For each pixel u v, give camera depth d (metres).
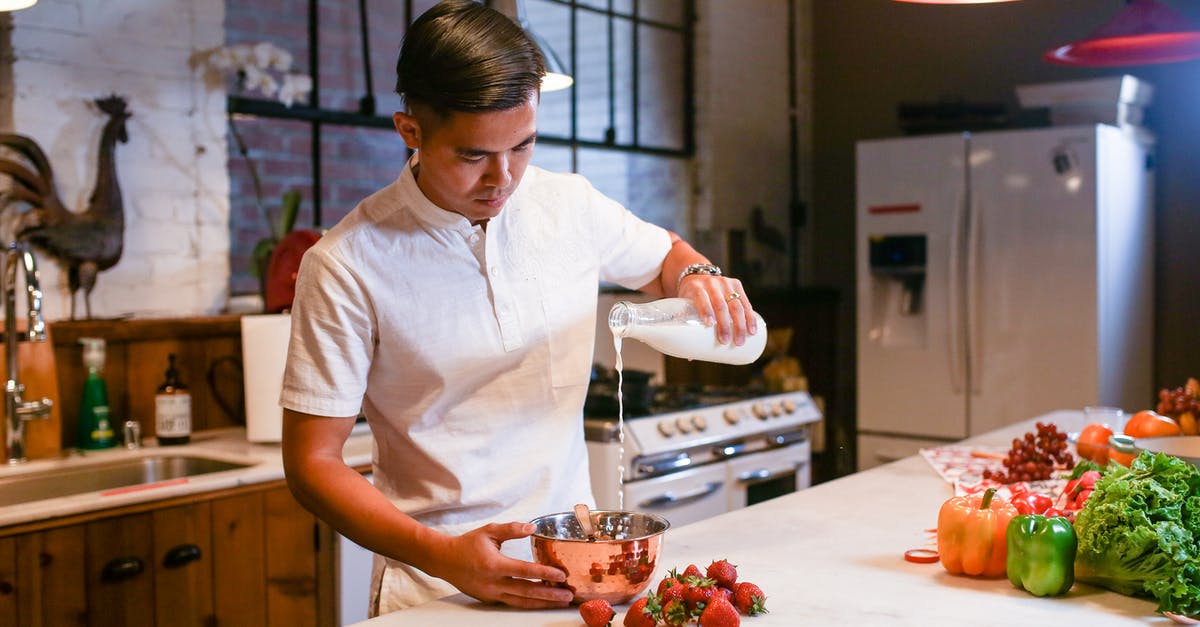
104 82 2.80
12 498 2.42
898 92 5.05
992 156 4.04
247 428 2.78
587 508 1.36
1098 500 1.33
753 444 3.47
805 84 5.28
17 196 2.62
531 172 1.58
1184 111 4.33
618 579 1.25
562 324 1.54
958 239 4.10
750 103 4.98
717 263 4.53
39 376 2.58
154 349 2.87
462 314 1.45
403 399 1.48
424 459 1.49
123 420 2.81
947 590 1.33
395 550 1.29
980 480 2.01
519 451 1.53
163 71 2.93
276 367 2.73
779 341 4.23
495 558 1.24
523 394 1.52
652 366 4.27
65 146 2.73
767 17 5.09
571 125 4.22
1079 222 3.88
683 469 3.21
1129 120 4.12
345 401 1.38
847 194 5.22
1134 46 2.37
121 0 2.83
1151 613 1.23
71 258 2.72
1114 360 3.98
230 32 3.14
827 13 5.25
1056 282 3.93
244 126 3.16
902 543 1.55
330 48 3.41
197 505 2.31
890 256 4.29
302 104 3.30
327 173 3.40
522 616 1.25
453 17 1.25
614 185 4.43
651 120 4.62
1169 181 4.37
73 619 2.10
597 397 3.21
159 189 2.92
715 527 1.66
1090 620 1.21
